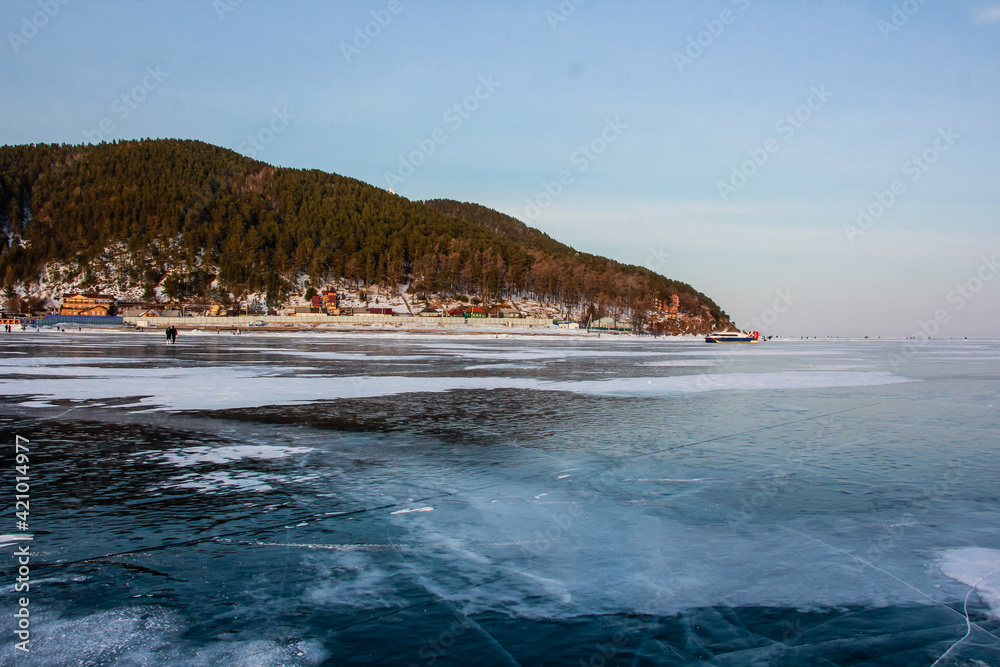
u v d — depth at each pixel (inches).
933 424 738.2
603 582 290.4
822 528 365.7
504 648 232.1
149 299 7632.9
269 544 331.6
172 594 271.9
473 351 2442.2
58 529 350.3
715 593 281.4
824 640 241.4
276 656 224.1
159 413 759.1
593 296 7519.7
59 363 1534.2
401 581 288.2
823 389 1131.3
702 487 450.9
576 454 554.9
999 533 359.6
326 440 605.9
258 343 3031.5
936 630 250.1
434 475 478.0
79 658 220.1
